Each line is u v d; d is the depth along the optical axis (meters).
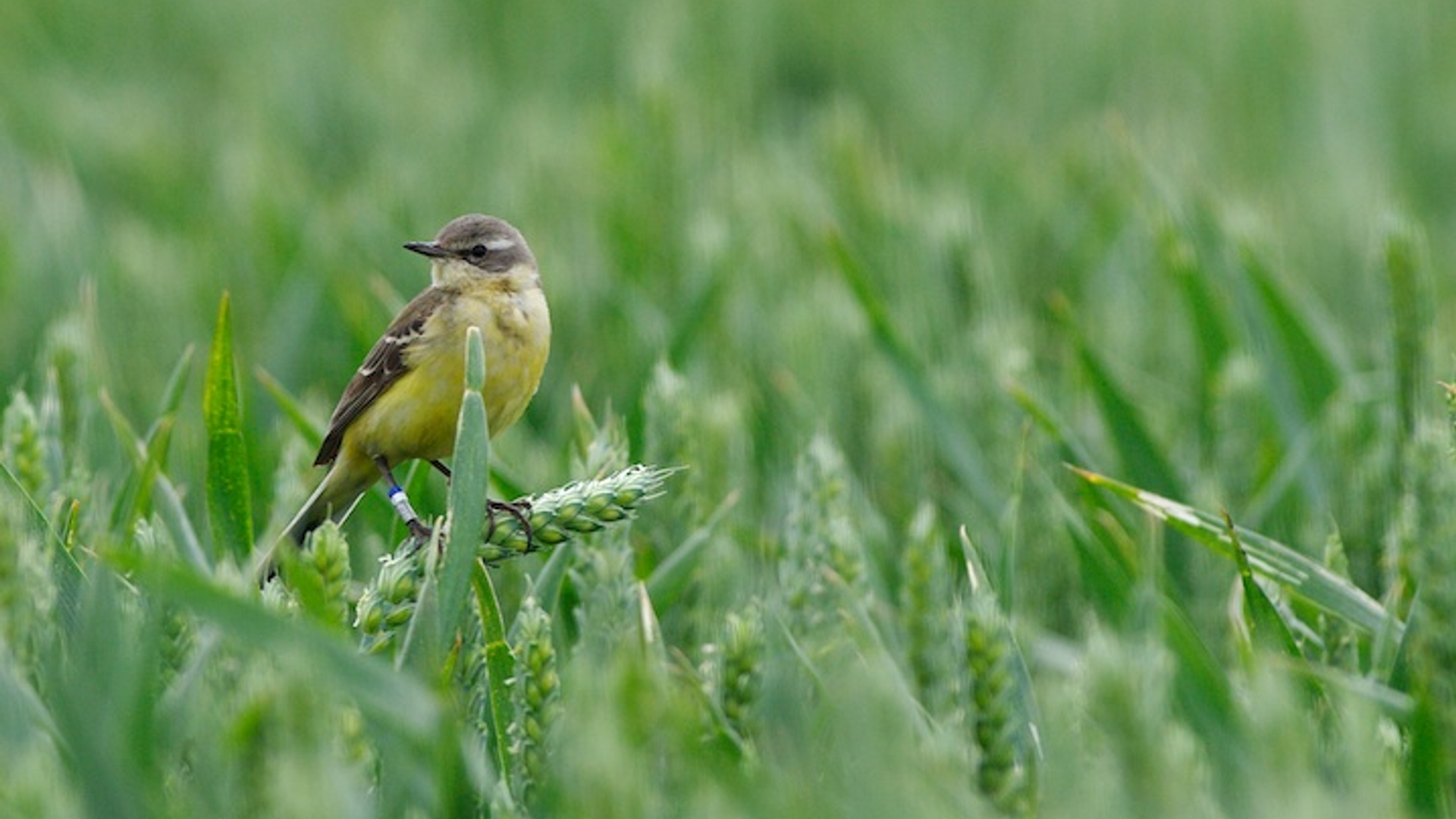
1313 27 25.06
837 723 6.46
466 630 7.14
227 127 22.48
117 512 9.33
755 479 12.37
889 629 8.68
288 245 16.58
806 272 16.67
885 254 16.36
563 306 14.95
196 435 12.10
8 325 14.95
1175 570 10.42
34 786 5.20
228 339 8.74
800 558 8.72
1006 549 9.07
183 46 26.66
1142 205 16.25
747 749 6.89
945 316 14.20
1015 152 20.81
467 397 6.83
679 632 9.12
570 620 8.99
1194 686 6.80
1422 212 20.34
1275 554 8.39
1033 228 17.75
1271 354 12.33
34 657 6.31
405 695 5.89
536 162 18.53
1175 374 14.68
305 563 6.87
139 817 5.48
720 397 12.16
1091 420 12.95
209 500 8.91
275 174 18.52
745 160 19.55
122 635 6.09
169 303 15.12
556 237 16.86
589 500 7.19
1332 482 11.09
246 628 5.76
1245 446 11.93
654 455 9.88
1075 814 5.50
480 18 27.36
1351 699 6.07
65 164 19.33
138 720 5.88
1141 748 5.47
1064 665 9.27
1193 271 13.27
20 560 6.28
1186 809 5.44
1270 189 20.34
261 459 11.71
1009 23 26.53
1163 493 11.02
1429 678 6.85
